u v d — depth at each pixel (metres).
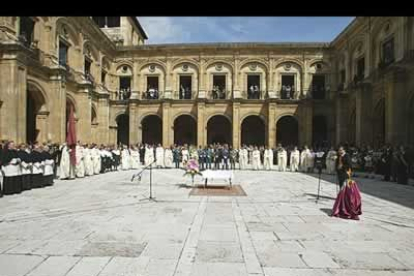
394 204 12.21
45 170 16.91
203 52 40.53
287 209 11.09
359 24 32.56
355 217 9.65
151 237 7.68
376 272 5.80
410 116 24.56
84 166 22.48
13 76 21.19
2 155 14.02
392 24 27.58
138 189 15.84
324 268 5.95
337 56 39.28
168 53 40.88
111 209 10.92
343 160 10.38
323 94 40.12
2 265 6.00
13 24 22.08
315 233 8.16
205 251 6.76
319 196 13.92
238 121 39.34
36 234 7.92
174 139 43.78
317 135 42.09
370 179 21.28
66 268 5.87
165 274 5.64
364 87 30.34
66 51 30.02
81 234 7.92
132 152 30.17
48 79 26.39
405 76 24.66
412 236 7.98
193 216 9.88
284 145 43.25
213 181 19.67
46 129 26.14
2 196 13.58
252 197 13.55
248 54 40.38
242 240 7.52
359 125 30.69
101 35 36.09
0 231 8.19
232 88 40.38
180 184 17.89
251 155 33.75
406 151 19.47
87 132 31.88
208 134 43.94
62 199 12.88
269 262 6.20
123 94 41.84
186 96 41.25
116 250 6.79
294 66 40.41
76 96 31.34
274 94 39.94
